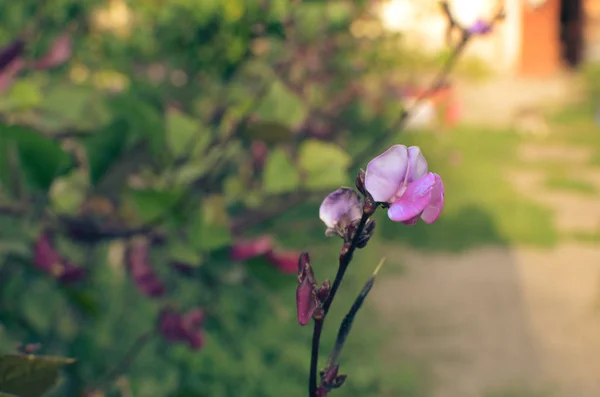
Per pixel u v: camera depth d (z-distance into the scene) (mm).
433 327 7562
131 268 3041
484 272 8906
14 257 2896
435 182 1086
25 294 3482
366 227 1175
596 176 12781
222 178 3396
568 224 10500
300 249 6910
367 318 7277
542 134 15438
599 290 8383
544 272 8914
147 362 4637
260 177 3588
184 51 3924
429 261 9133
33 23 3871
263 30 3762
